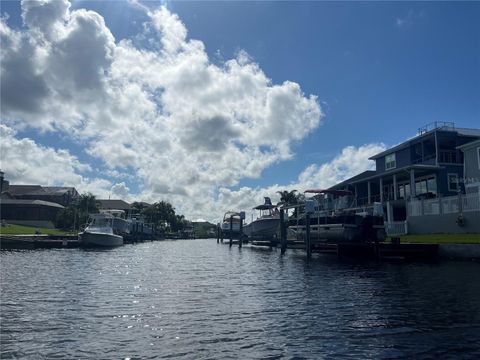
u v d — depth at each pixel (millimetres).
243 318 11031
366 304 12648
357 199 50062
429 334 9273
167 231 133750
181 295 14703
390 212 38156
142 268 25188
